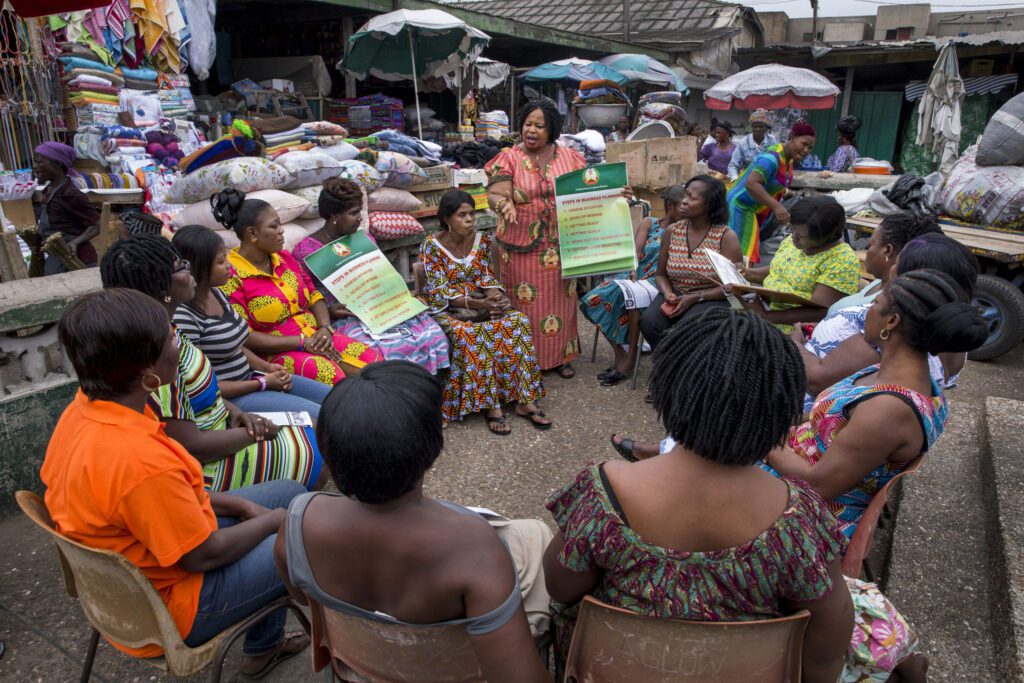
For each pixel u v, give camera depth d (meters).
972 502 3.06
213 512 1.90
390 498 1.26
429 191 5.95
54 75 6.03
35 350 3.08
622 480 1.30
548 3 19.72
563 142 8.66
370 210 5.26
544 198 4.56
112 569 1.62
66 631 2.48
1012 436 3.33
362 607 1.36
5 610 2.56
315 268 3.89
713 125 10.81
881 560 2.90
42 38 5.89
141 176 6.16
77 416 1.69
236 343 3.01
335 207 4.00
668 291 4.48
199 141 6.94
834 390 2.17
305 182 4.61
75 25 6.00
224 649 1.80
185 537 1.68
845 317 2.72
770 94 11.81
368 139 5.67
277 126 4.76
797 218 3.52
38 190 5.81
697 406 1.19
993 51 12.58
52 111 6.05
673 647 1.28
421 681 1.43
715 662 1.28
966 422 3.91
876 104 14.71
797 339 3.23
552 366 4.89
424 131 9.63
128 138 6.21
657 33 16.84
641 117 10.39
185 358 2.36
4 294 2.96
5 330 2.89
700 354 1.20
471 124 10.32
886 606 1.78
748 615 1.25
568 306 4.84
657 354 1.29
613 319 4.81
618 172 4.39
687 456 1.27
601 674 1.38
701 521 1.23
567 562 1.32
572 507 1.35
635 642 1.30
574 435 4.10
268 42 9.84
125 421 1.65
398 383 1.27
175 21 6.66
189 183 4.22
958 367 2.98
